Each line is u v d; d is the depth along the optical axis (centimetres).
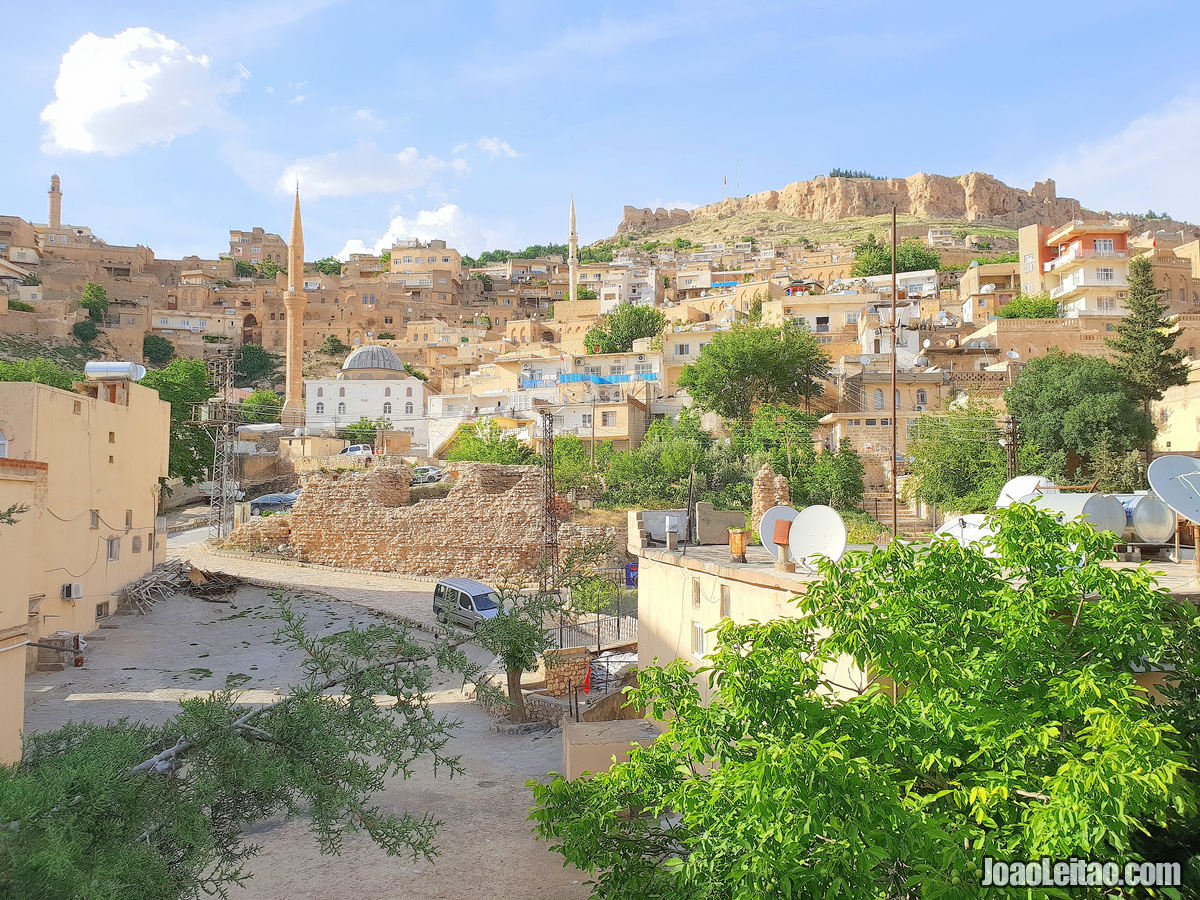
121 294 12600
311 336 13038
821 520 1293
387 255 17600
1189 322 6412
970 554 876
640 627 1992
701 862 723
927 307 9038
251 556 4256
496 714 2155
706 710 826
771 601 1274
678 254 19038
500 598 2212
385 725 973
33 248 12850
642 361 7900
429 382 9356
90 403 2716
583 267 15562
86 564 2689
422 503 4234
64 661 2347
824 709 768
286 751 907
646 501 5272
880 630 787
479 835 1441
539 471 4225
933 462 4819
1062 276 8469
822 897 635
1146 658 801
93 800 721
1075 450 4694
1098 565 806
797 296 8425
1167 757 637
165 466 3425
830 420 5934
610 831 860
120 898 675
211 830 863
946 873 627
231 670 2447
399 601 3441
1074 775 605
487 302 15562
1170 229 18075
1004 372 6012
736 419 6419
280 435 7162
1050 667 762
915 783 760
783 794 641
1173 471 1095
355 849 1389
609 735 1565
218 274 14538
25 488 1471
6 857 618
